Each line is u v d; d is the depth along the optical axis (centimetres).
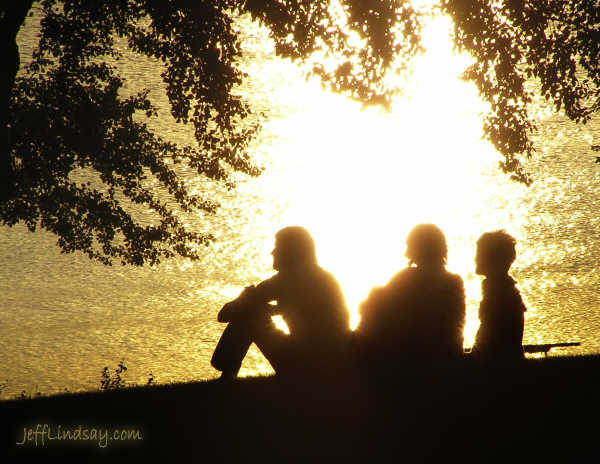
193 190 14300
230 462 1008
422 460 984
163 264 9675
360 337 1098
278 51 3178
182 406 1234
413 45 3167
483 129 3481
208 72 3266
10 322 7256
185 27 3183
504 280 1227
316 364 1109
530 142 3453
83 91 3412
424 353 1078
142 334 6756
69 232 3622
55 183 3478
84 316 7494
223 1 3194
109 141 3503
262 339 1162
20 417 1327
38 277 9081
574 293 7688
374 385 1091
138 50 3397
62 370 5662
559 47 3238
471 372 1177
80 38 3347
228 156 3566
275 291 1133
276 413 1113
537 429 1045
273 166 16750
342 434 1045
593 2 3134
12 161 3312
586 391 1213
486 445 1012
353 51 3177
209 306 7950
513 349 1216
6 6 2980
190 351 6172
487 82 3375
